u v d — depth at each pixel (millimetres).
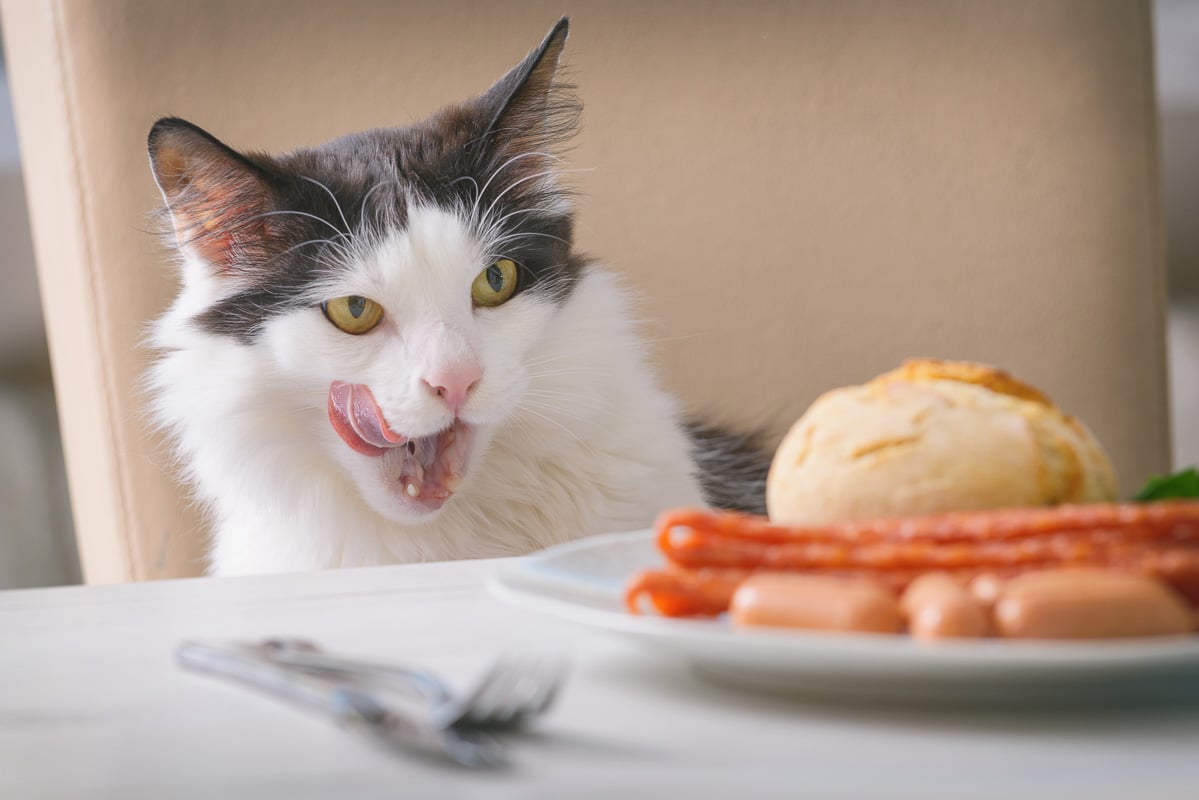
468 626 659
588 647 599
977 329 1960
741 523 530
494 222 1560
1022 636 435
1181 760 403
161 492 1773
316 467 1657
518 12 1900
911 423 579
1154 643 428
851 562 500
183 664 578
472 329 1488
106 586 906
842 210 1949
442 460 1572
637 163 1922
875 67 1943
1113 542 480
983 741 428
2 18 1850
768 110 1938
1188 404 3346
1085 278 1951
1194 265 3295
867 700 479
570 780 395
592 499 1715
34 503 2973
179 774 418
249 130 1816
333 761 424
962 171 1951
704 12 1925
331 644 616
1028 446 563
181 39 1783
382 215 1521
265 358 1561
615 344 1737
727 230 1938
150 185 1750
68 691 545
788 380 1954
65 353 1842
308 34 1836
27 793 409
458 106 1748
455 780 398
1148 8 1954
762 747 429
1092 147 1944
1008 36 1943
